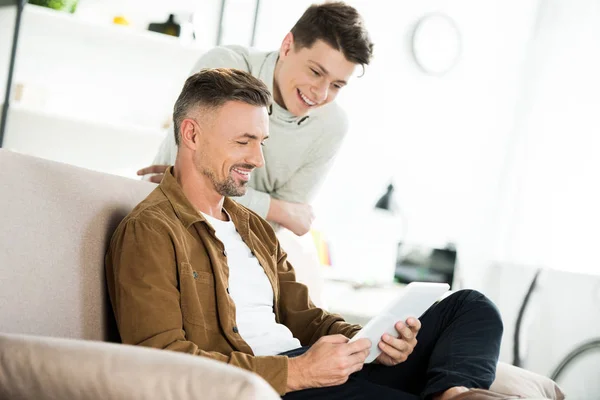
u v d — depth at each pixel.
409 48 4.59
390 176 4.55
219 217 1.75
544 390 2.00
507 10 4.53
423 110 4.57
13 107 4.36
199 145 1.67
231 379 0.91
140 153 4.58
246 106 1.66
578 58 4.07
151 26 4.58
